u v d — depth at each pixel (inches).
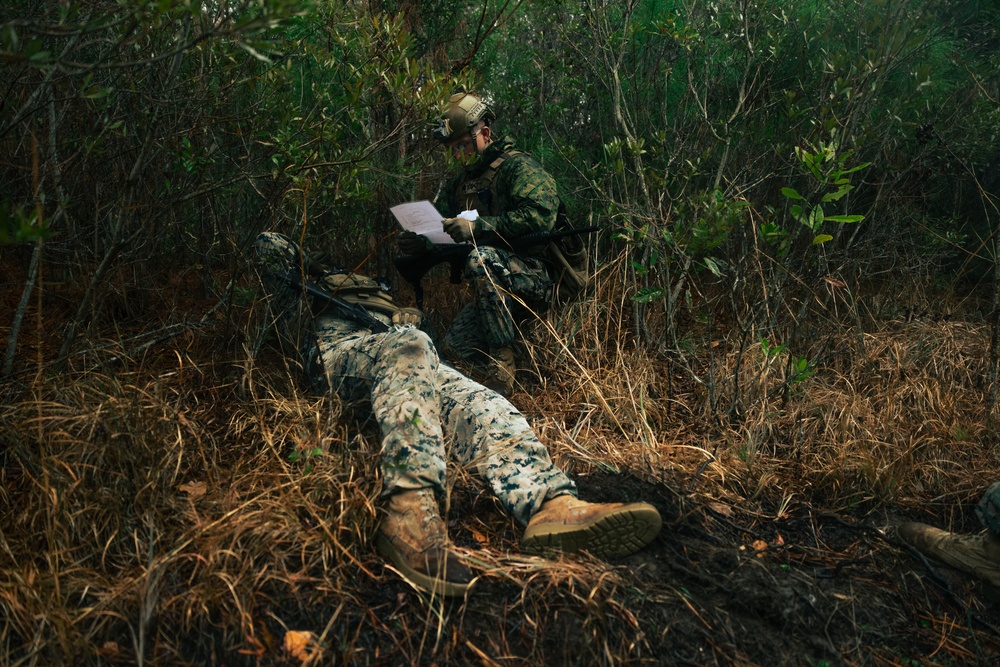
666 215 132.1
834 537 97.9
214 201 138.0
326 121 111.8
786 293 149.6
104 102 111.1
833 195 101.7
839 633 83.1
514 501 90.1
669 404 125.6
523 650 76.1
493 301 121.9
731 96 156.7
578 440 113.6
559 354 133.0
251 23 63.7
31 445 89.6
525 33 175.6
